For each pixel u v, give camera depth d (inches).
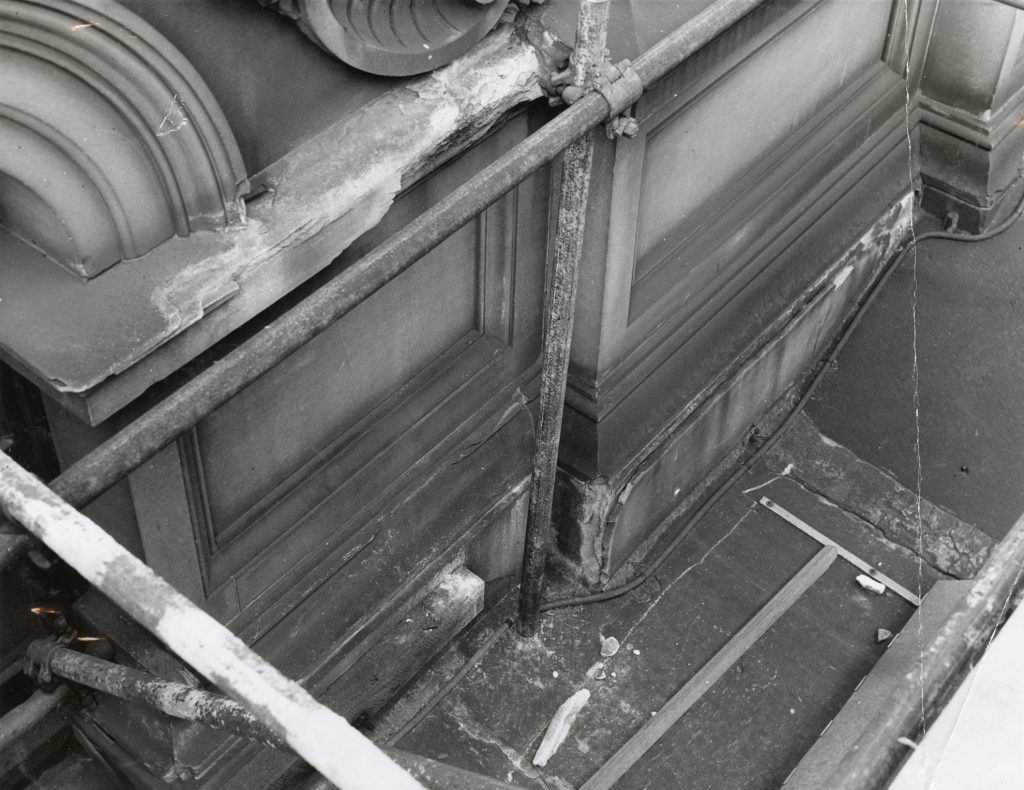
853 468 245.3
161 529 148.3
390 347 172.6
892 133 257.8
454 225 124.3
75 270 123.4
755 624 221.1
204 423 146.4
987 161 270.4
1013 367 257.9
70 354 119.3
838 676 215.6
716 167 204.2
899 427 250.1
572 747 206.2
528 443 207.5
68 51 111.5
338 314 117.0
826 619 223.5
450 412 190.2
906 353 259.4
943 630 130.6
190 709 127.6
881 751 120.6
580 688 213.5
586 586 225.9
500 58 154.1
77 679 149.0
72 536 93.4
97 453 104.7
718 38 177.6
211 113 121.6
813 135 232.4
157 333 123.1
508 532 213.9
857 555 233.1
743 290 226.7
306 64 134.5
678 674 215.6
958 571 231.9
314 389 161.9
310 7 125.0
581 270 188.2
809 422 252.1
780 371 244.7
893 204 259.1
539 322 198.5
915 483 243.0
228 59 125.7
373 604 188.7
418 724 207.0
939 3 255.1
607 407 204.2
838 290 251.1
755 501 240.8
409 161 145.3
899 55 248.4
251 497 163.0
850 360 259.0
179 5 118.6
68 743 180.4
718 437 236.1
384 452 181.2
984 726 117.9
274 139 136.0
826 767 196.7
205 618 88.7
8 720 157.8
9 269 124.6
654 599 225.6
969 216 279.4
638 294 201.0
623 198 178.9
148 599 89.6
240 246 129.9
